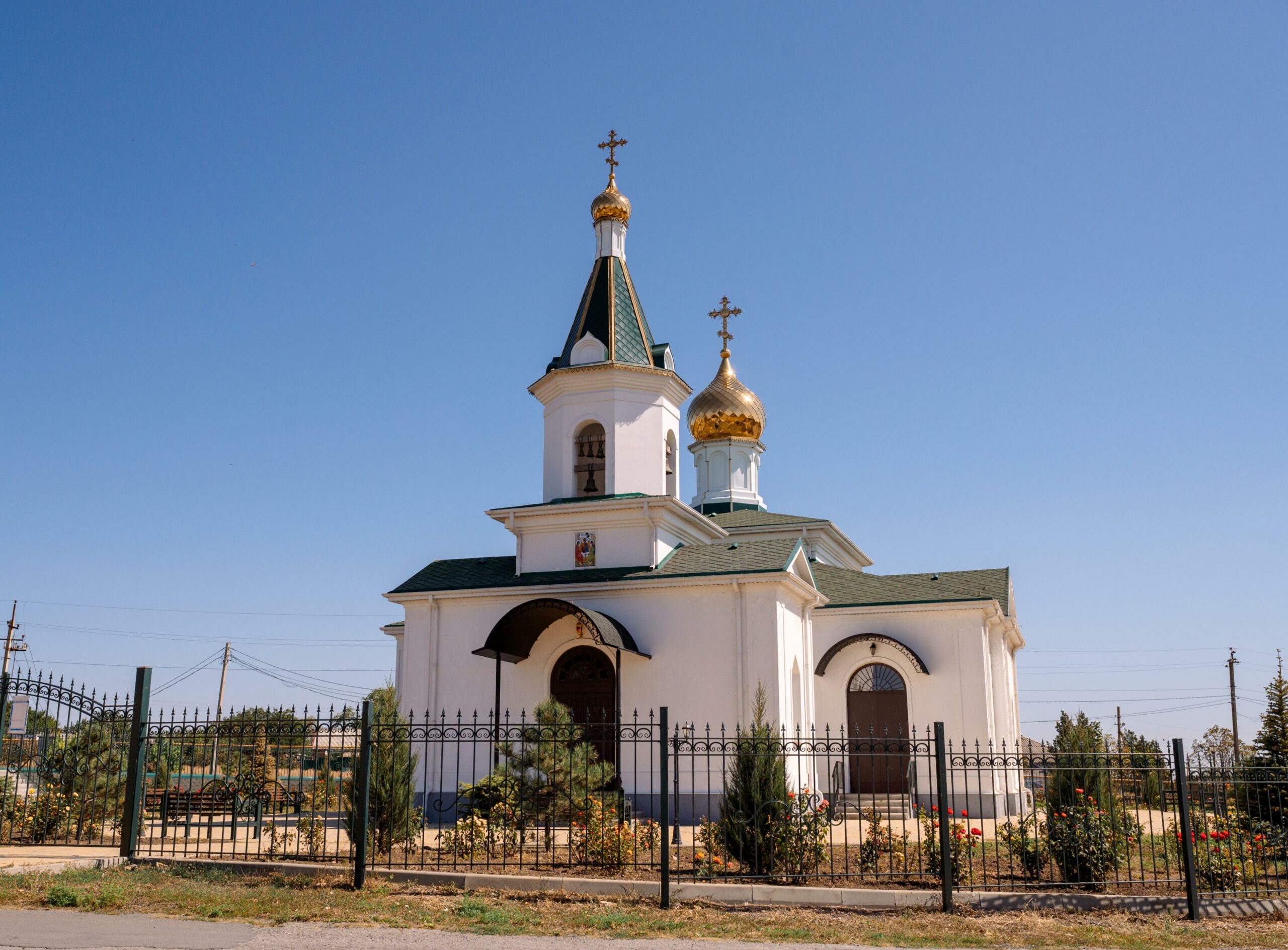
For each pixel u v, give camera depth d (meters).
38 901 12.36
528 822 17.02
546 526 25.34
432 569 26.77
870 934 11.31
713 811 22.02
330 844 17.56
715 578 22.88
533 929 11.28
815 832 14.32
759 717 15.55
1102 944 11.01
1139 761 18.83
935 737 12.91
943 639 27.20
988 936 11.27
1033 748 36.22
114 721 17.19
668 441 27.28
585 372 26.08
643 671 23.23
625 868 14.34
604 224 28.25
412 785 16.39
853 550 35.75
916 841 15.71
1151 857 16.08
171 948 10.12
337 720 14.66
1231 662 50.38
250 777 18.95
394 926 11.42
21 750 18.36
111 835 18.50
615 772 22.08
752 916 12.07
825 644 28.06
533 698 23.89
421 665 24.83
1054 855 13.72
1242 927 11.91
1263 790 16.56
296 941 10.58
